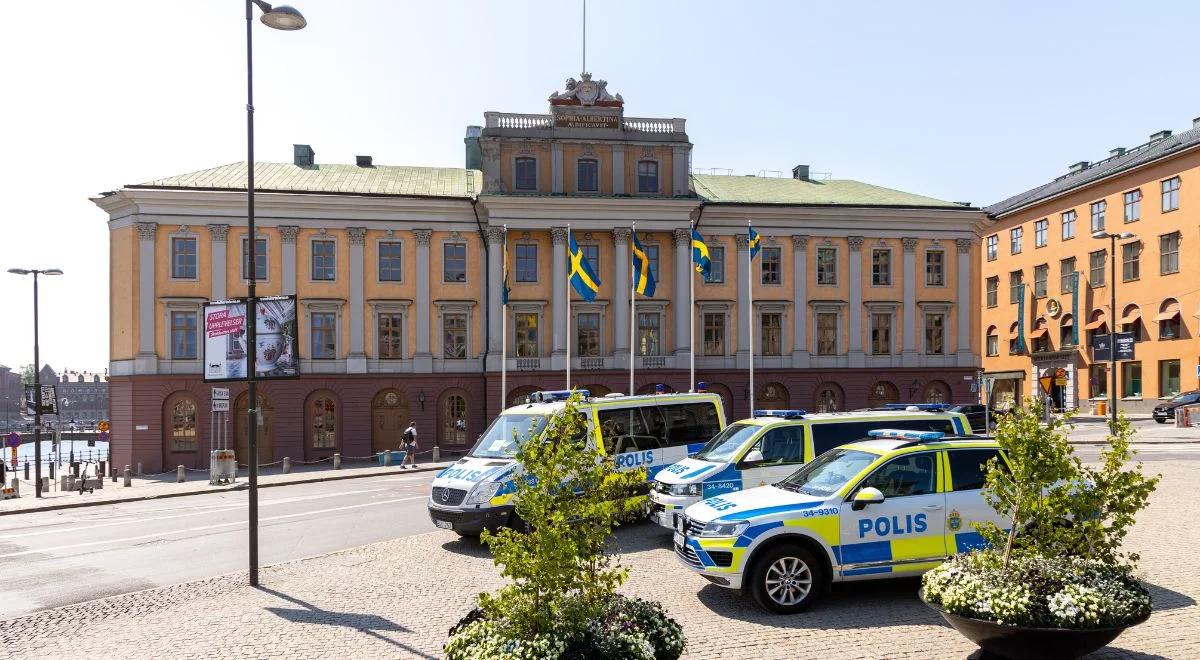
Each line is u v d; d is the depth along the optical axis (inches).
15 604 444.8
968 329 1760.6
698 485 505.0
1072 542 286.8
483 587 440.5
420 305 1611.7
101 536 684.7
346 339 1588.3
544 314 1631.4
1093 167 2568.9
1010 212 2586.1
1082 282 2276.1
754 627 348.5
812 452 526.6
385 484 1088.8
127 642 352.5
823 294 1723.7
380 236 1604.3
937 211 1743.4
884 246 1745.8
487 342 1625.2
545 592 246.4
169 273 1533.0
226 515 798.5
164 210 1530.5
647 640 241.0
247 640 350.3
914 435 416.5
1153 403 2020.2
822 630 342.3
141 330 1519.4
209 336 497.0
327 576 471.5
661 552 518.3
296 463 1546.5
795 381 1701.5
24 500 1020.5
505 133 1621.6
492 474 565.0
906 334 1740.9
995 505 296.5
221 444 1524.4
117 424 1535.4
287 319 485.4
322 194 1568.7
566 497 250.2
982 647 284.7
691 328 1519.4
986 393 1191.6
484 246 1638.8
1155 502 640.4
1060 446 284.7
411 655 326.0
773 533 368.5
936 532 381.1
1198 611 350.9
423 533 623.5
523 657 223.1
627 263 1633.9
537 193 1630.2
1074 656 267.1
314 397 1577.3
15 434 1158.3
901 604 380.2
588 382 1620.3
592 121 1663.4
